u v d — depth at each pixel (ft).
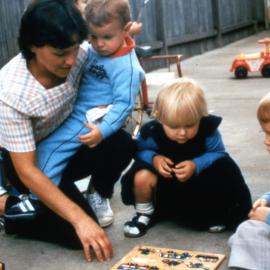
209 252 10.87
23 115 10.69
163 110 11.01
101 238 10.65
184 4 44.47
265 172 15.24
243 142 18.42
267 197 10.59
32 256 11.13
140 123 20.39
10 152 10.82
